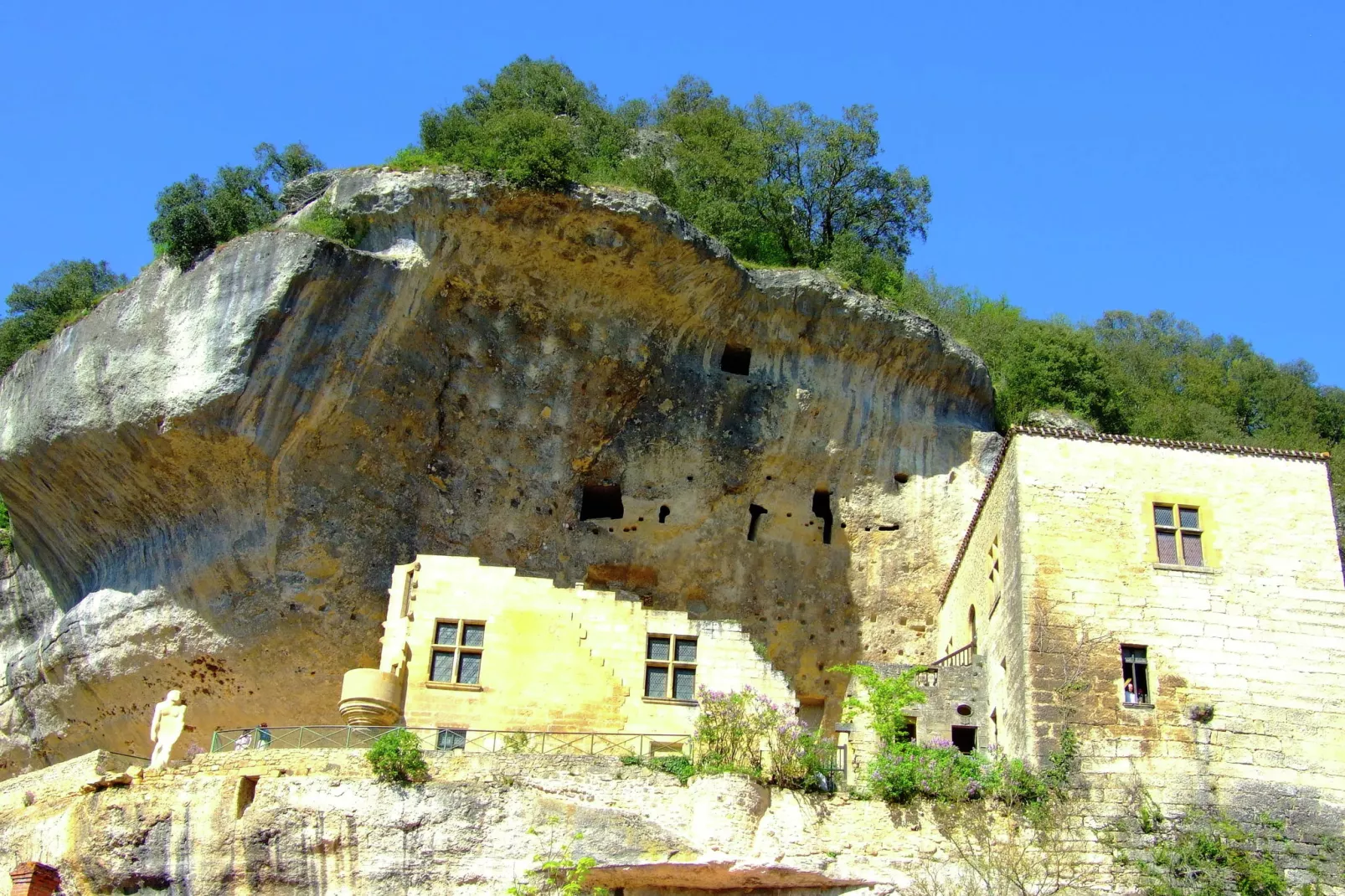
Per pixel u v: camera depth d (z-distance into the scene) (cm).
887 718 2764
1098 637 2630
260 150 3988
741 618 3488
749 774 2464
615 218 3256
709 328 3481
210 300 3033
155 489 3091
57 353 3209
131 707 3189
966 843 2448
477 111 4359
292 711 3141
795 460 3531
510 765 2441
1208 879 2411
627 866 2358
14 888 2114
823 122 4712
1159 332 5856
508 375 3362
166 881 2398
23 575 3400
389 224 3203
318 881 2344
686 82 5259
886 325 3509
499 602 2748
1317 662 2619
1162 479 2773
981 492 3581
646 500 3491
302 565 3072
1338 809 2495
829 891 2397
